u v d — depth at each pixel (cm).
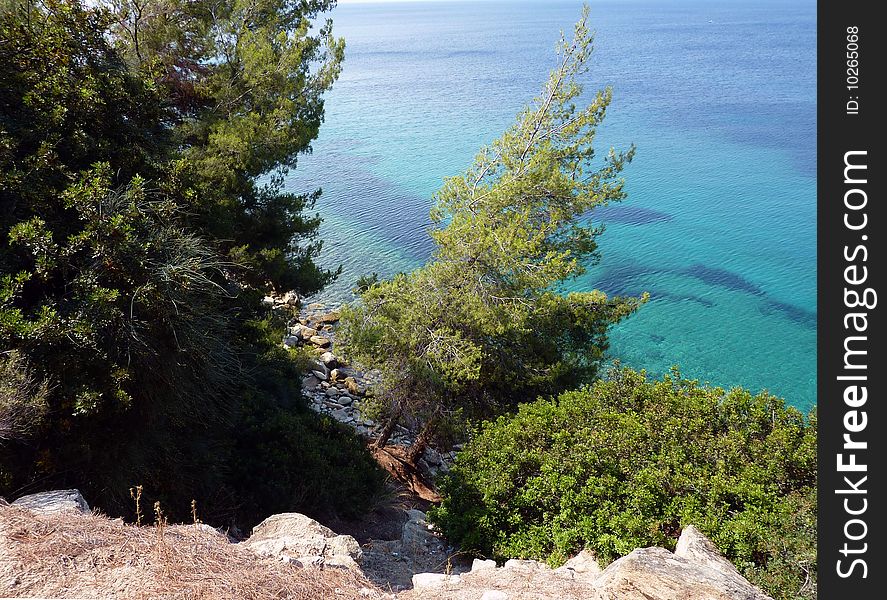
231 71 1702
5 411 758
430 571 962
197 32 1709
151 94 1252
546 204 1716
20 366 802
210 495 1088
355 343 1570
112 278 937
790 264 4400
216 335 1158
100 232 927
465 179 1817
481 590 655
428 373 1501
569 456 1028
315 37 1791
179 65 1733
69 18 1172
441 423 1591
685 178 6681
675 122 9606
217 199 1469
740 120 9738
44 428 816
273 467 1216
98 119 1127
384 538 1238
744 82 13775
